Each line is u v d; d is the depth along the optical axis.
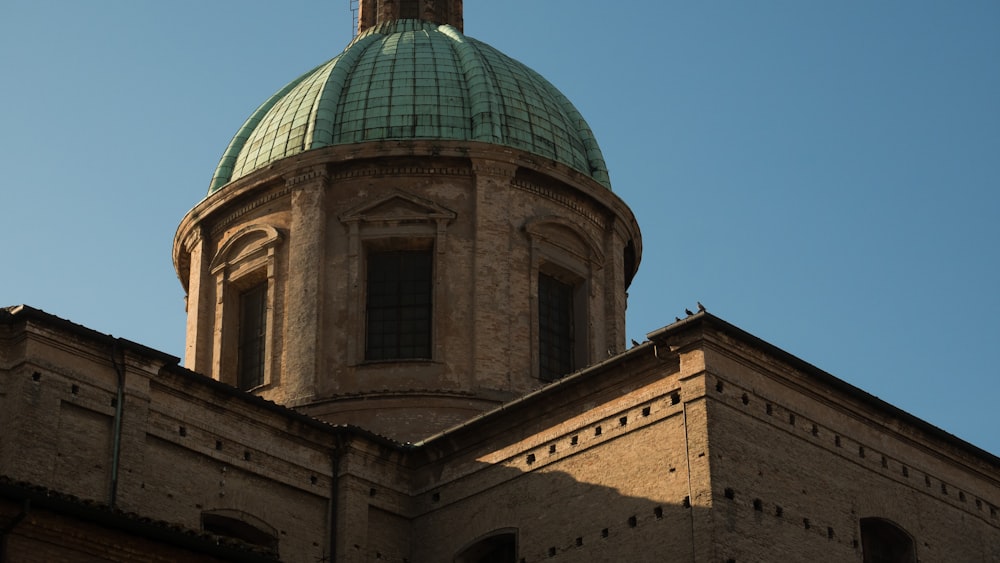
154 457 48.88
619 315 63.69
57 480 46.38
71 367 47.69
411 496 54.19
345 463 53.09
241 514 50.56
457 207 61.25
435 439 53.66
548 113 65.88
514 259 61.03
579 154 65.88
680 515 46.44
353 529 52.31
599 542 48.38
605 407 49.81
